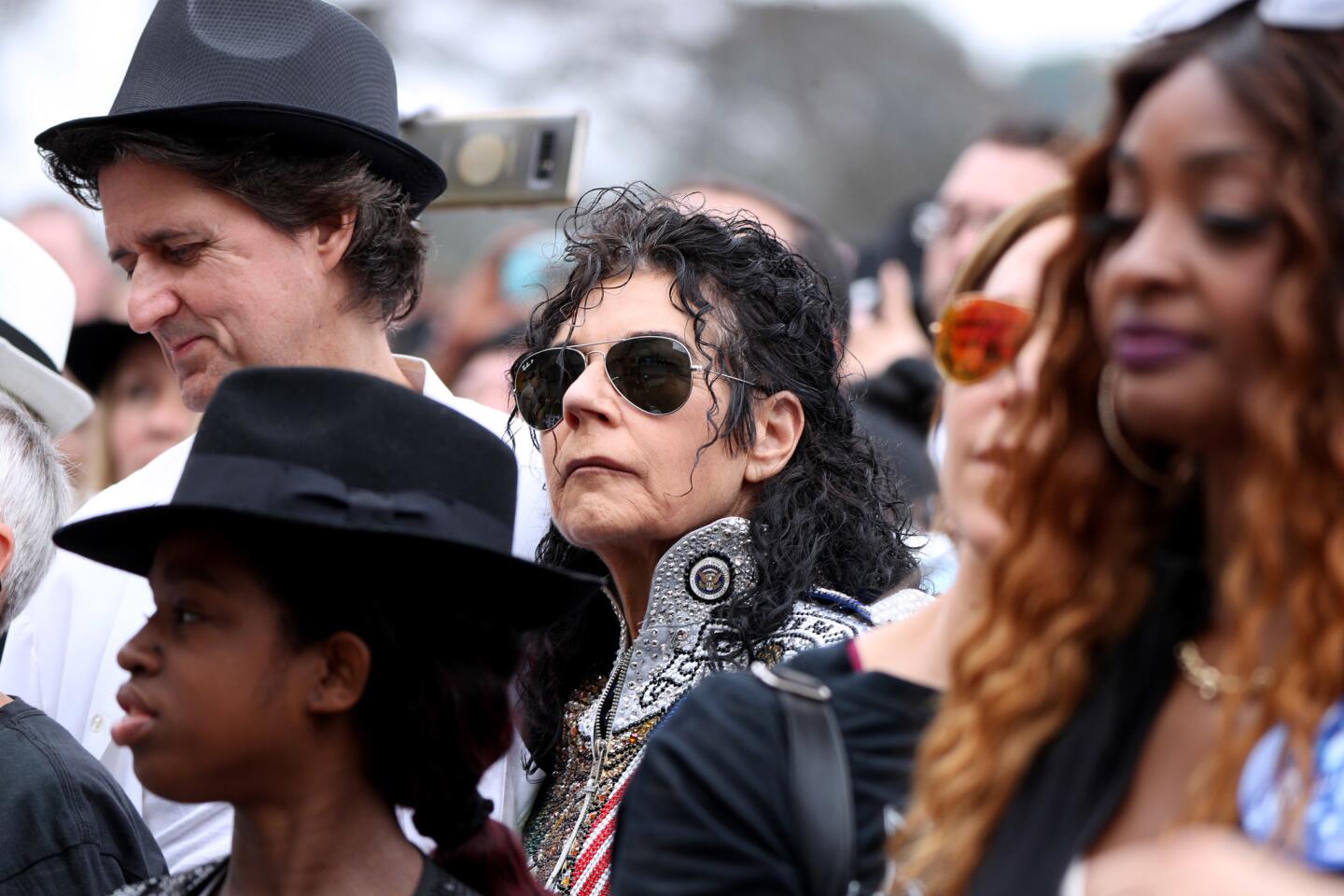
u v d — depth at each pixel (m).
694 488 5.30
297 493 3.83
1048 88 28.36
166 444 10.06
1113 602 3.37
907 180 29.00
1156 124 3.07
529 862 5.26
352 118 6.44
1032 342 3.80
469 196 7.88
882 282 11.42
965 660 3.45
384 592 3.91
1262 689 3.10
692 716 4.01
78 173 6.55
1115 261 3.10
